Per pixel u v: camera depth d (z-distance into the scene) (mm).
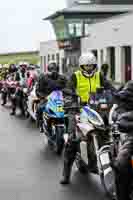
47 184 8586
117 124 5816
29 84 19141
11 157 11023
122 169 5746
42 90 12930
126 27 39000
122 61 40781
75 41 53531
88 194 7875
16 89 20656
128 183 5809
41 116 12875
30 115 18328
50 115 11570
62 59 59219
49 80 12781
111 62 44000
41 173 9438
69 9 53812
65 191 8094
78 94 9102
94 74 9211
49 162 10453
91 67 9133
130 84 6027
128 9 55719
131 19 37906
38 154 11391
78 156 8531
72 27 54062
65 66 56594
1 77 33625
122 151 5789
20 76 23516
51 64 13016
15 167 9977
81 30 53438
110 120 7211
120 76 40906
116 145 6617
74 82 9133
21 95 20156
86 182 8664
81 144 7984
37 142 13125
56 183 8648
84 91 9109
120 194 5895
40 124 12984
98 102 7891
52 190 8172
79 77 9148
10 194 7949
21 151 11773
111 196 6660
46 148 12195
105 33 44344
